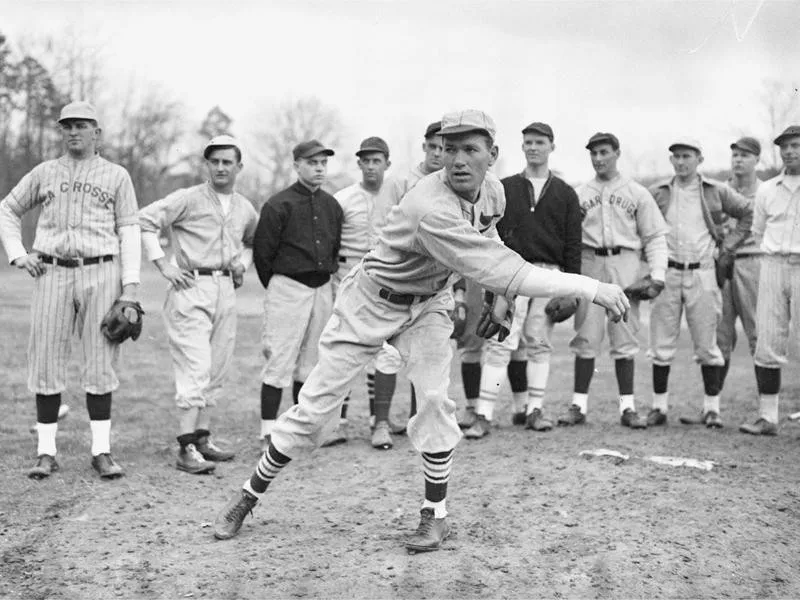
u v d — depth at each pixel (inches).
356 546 161.2
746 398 338.6
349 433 270.7
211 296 229.9
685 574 148.2
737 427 273.6
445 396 158.6
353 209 258.2
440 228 144.6
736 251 285.1
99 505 186.4
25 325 518.3
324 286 247.6
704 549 159.3
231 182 232.1
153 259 224.5
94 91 1291.8
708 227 273.9
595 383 386.0
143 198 1467.8
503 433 260.1
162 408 309.4
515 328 253.8
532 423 265.0
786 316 257.3
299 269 241.0
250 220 243.6
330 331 161.5
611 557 154.3
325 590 140.7
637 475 206.5
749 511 180.1
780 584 145.9
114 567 150.8
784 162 252.8
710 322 273.4
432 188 147.5
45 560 153.9
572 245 255.4
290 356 243.4
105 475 206.8
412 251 151.1
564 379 397.7
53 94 1269.7
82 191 207.5
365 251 257.8
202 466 217.2
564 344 550.6
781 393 346.6
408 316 158.4
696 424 279.3
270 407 244.4
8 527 171.0
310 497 196.4
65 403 303.4
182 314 226.5
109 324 207.5
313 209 244.1
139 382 367.6
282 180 1622.8
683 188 276.7
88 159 209.9
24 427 263.3
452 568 149.5
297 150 244.5
